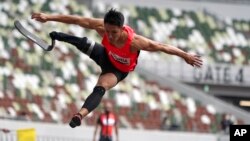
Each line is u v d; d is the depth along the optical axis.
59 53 95.69
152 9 120.62
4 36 95.25
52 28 102.12
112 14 21.17
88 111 21.11
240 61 115.75
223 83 112.06
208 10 124.38
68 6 110.81
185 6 123.69
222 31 120.56
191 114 93.38
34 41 22.08
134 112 89.69
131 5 119.62
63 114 83.19
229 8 126.06
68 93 87.81
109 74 22.05
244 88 113.44
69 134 74.38
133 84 94.75
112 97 90.38
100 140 61.81
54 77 90.12
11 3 105.06
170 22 118.69
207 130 90.62
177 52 21.89
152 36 114.75
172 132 81.00
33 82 87.19
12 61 90.31
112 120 62.03
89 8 115.62
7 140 61.38
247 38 121.19
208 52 114.94
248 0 126.56
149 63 107.88
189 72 110.12
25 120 74.38
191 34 117.69
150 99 93.12
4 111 80.00
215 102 96.94
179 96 96.44
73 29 103.88
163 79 98.62
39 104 83.38
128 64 22.03
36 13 22.08
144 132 79.50
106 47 21.92
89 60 97.38
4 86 84.50
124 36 21.53
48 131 73.50
